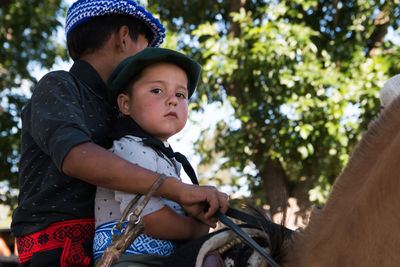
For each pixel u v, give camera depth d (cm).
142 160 141
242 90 612
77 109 143
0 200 743
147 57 151
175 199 130
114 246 124
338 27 615
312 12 618
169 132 152
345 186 110
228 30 648
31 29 786
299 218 131
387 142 100
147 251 137
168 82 153
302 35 536
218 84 637
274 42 534
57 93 144
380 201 98
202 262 118
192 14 667
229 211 132
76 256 140
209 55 602
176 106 153
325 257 110
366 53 614
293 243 121
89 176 128
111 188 130
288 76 534
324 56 560
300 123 539
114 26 176
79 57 179
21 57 786
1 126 748
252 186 596
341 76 541
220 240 123
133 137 145
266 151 566
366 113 534
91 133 152
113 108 162
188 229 140
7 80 782
